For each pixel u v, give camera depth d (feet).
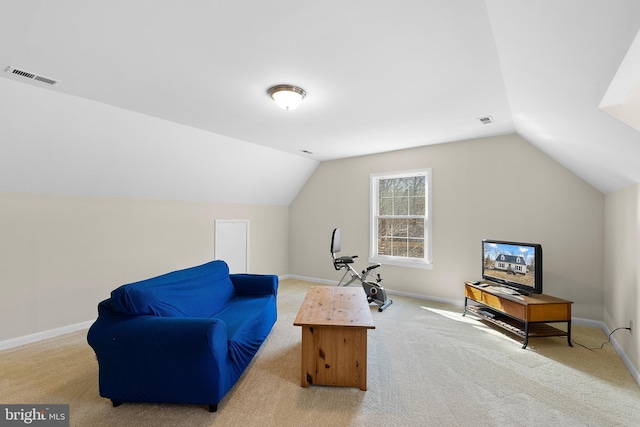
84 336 10.05
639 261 7.22
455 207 13.43
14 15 4.89
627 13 3.10
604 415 5.98
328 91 8.11
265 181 16.60
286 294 15.44
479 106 9.14
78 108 8.56
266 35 5.58
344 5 4.74
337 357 6.95
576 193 10.87
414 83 7.61
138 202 12.39
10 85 7.29
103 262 11.33
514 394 6.67
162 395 6.05
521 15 4.39
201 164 13.05
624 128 5.32
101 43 5.78
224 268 11.15
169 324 6.04
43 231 9.85
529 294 9.84
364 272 13.92
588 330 10.28
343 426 5.64
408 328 10.59
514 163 12.05
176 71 6.96
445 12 4.89
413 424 5.69
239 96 8.45
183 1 4.61
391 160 15.37
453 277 13.46
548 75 5.66
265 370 7.73
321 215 18.17
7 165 8.57
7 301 9.14
